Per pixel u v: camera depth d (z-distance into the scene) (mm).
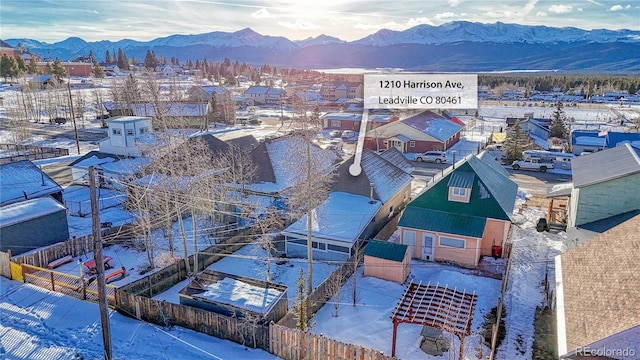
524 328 19000
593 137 54875
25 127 65938
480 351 16922
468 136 69938
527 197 38188
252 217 28672
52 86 108938
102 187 39094
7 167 30266
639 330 10602
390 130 59312
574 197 27406
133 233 27047
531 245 28125
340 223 26781
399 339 18156
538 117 91688
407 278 24047
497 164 35094
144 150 35156
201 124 68000
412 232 26562
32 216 25484
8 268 21641
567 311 13945
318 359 15453
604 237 16922
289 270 25188
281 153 36000
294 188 28328
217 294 18641
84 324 17672
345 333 18641
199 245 27203
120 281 22688
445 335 18188
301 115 64938
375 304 21078
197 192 26156
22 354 15422
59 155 54844
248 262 26125
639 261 13406
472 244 25062
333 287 21453
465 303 17453
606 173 25438
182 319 17797
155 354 15883
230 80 167250
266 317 17547
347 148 59188
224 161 32594
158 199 26547
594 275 14859
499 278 23938
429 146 57406
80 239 25641
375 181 31203
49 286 20641
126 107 78188
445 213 26562
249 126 80562
